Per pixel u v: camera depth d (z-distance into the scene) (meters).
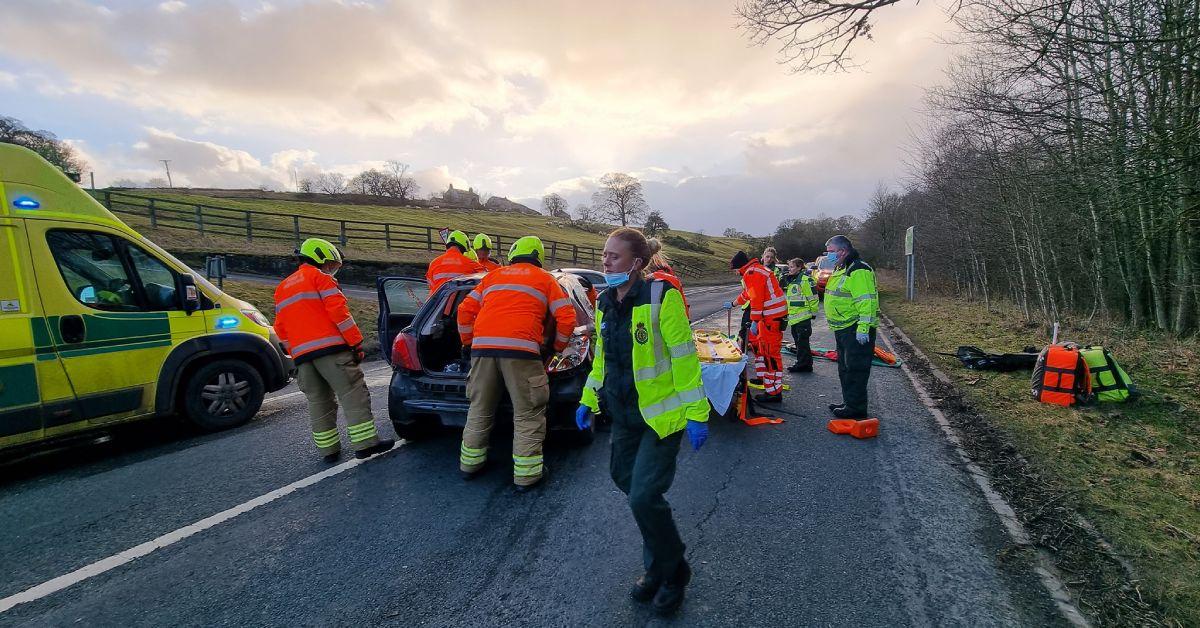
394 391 4.32
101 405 4.37
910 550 2.84
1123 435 4.35
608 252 2.29
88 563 2.85
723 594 2.50
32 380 4.03
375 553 2.90
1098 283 10.13
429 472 4.00
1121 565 2.59
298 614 2.41
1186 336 7.96
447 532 3.12
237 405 5.24
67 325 4.20
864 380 4.88
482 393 3.69
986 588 2.49
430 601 2.49
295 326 3.99
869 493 3.54
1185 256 7.87
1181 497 3.27
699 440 2.17
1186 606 2.28
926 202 20.84
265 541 3.05
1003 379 6.29
